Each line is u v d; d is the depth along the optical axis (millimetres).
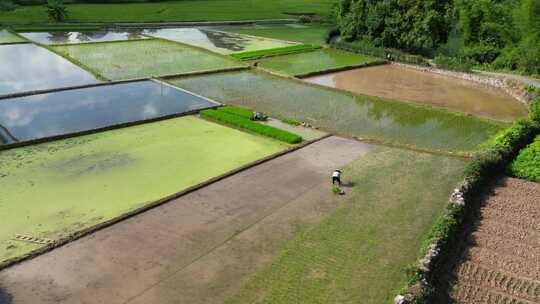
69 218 19672
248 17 83938
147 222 19672
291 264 17453
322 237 19234
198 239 18703
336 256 18047
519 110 38562
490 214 21531
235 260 17531
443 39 59156
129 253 17625
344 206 21734
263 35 69125
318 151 27969
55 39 57844
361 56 57719
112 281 16078
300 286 16281
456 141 30875
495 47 53625
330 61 53750
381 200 22422
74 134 28281
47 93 36781
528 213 21703
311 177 24500
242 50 57000
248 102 37406
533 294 16297
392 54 55469
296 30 75938
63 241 17922
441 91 44031
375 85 45125
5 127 29656
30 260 16969
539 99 37938
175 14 82188
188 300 15375
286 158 26656
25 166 24141
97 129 29109
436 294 15828
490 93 43750
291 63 51625
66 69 44250
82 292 15492
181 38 63156
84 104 34625
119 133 29203
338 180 23000
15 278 16031
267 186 23281
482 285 16641
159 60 49312
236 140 28953
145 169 24422
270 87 42062
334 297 15805
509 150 26672
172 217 20141
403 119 35188
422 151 28547
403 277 16875
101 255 17422
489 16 53344
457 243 19109
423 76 49938
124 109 33781
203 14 84062
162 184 22938
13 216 19594
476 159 24969
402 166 26391
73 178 23094
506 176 25734
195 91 39469
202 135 29500
